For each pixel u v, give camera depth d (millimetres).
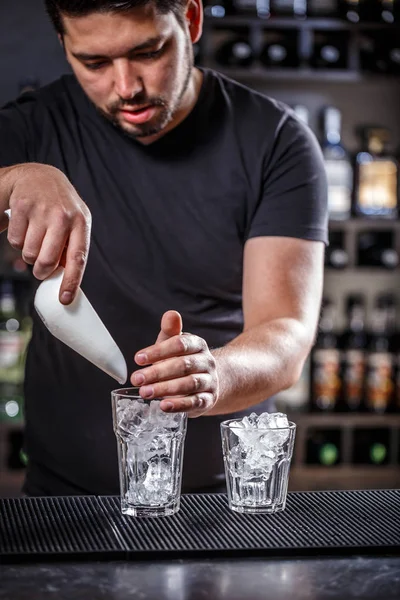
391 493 1572
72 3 1615
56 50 3971
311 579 1187
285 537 1313
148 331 2037
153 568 1222
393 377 4109
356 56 3891
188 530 1340
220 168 2029
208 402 1402
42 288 1421
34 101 2156
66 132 2090
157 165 2031
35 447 2092
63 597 1118
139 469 1399
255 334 1809
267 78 3969
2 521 1372
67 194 1492
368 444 4266
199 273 2045
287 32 4035
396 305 4246
